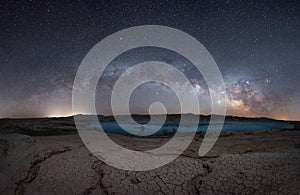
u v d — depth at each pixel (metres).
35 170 4.39
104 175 4.08
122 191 3.66
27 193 3.80
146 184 3.79
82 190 3.76
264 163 3.91
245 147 6.17
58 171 4.30
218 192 3.47
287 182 3.27
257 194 3.24
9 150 5.16
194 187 3.69
